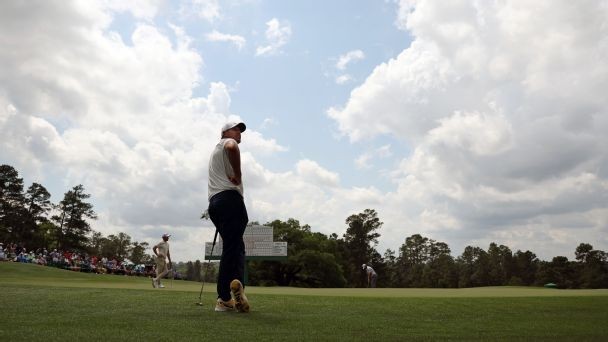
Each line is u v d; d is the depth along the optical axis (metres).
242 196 4.88
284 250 33.19
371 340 3.24
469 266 139.50
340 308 5.14
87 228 97.81
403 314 4.86
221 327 3.55
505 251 134.62
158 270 15.29
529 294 8.66
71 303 4.77
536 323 4.44
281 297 6.22
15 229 89.56
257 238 33.75
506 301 6.28
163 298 5.59
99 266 43.53
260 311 4.66
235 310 4.62
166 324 3.60
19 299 5.02
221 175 4.89
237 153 4.79
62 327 3.33
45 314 3.96
